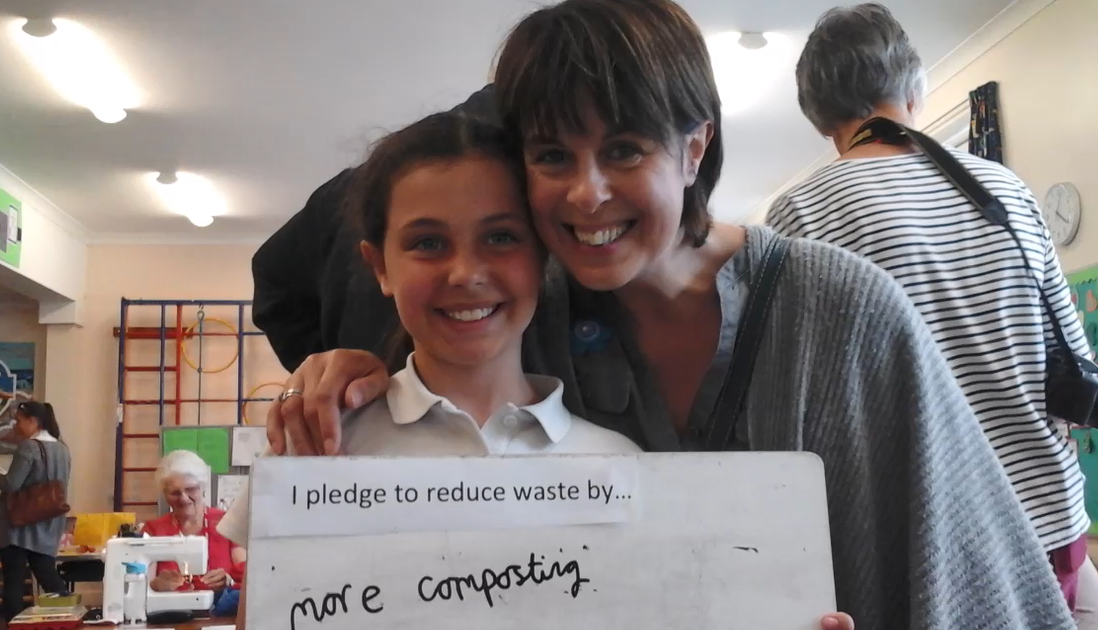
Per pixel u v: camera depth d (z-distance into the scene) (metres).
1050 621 0.79
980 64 3.51
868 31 1.37
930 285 1.13
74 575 4.51
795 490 0.73
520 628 0.68
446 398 0.89
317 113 4.12
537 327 0.97
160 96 3.90
